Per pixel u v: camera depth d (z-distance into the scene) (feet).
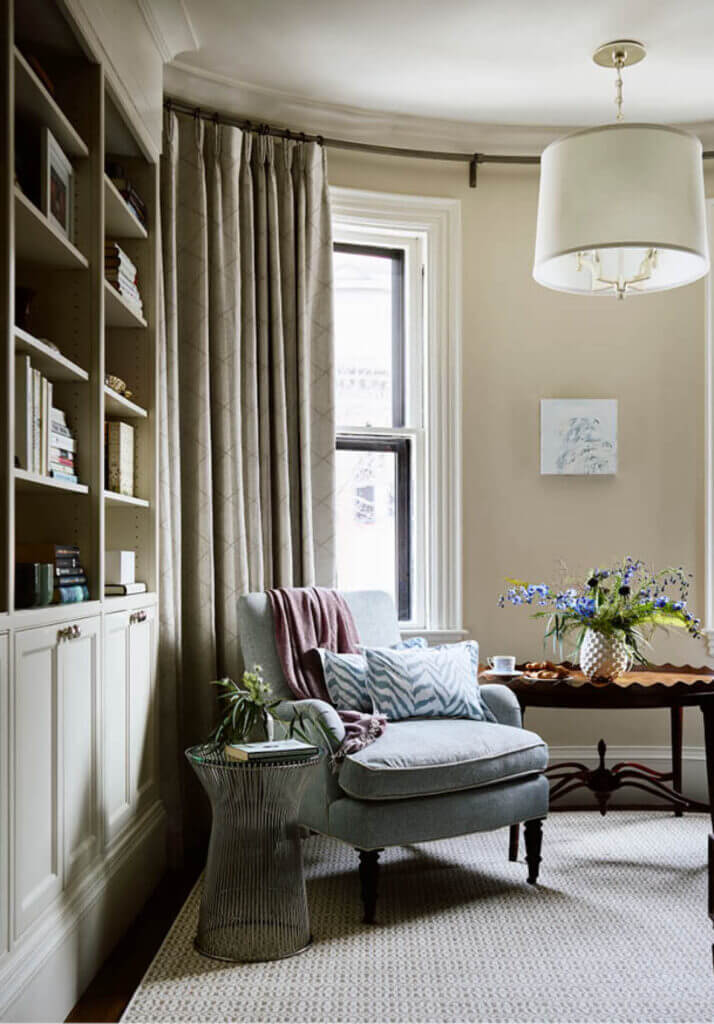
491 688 11.09
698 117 13.58
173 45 11.28
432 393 14.08
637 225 9.25
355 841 9.08
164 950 8.58
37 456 7.48
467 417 14.20
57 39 8.31
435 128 13.78
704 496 14.33
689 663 14.29
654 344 14.40
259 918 8.57
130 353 10.70
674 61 11.96
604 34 11.32
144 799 10.15
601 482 14.38
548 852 11.46
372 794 9.05
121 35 9.43
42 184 7.66
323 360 13.20
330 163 13.70
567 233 9.48
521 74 12.35
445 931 8.97
